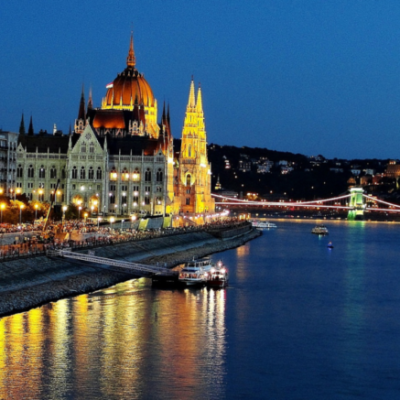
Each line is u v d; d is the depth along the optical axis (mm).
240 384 129250
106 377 130000
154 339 152375
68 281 196875
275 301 197750
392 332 165375
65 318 165000
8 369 132250
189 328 162750
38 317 164500
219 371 135125
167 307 182000
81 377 129500
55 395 121938
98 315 169125
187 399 122250
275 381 131375
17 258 192625
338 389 128625
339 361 143000
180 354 143625
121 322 164375
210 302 191625
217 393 125062
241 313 179875
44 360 137000
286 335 160375
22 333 152125
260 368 137625
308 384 130500
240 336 157875
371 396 126062
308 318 177375
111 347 145875
